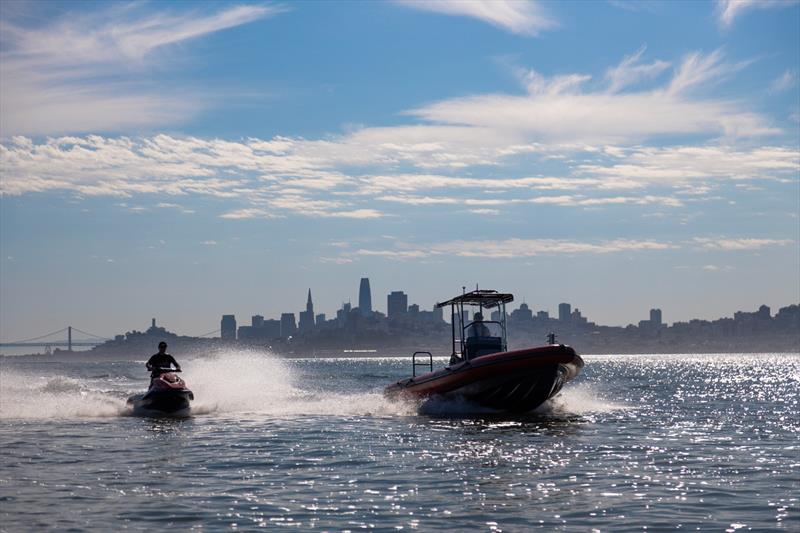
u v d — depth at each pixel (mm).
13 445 19359
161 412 27812
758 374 103500
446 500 12703
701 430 23422
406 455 17625
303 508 12102
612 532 10711
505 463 16500
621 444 19656
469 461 16766
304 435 21531
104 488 13688
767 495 13094
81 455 17641
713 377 90000
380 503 12477
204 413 28656
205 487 13812
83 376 78312
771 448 19078
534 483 14195
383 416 27328
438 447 18984
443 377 27672
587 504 12406
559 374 26656
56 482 14258
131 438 20812
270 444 19547
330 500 12688
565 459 17078
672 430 23312
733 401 39906
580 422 25500
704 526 11016
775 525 11031
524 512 11859
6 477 14781
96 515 11594
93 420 25672
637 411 30781
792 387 60781
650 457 17375
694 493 13273
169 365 29031
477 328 28953
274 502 12531
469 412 28047
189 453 18000
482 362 26562
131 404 28312
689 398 42781
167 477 14820
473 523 11195
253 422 25156
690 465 16297
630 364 188500
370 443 19766
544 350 26188
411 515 11664
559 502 12555
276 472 15391
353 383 60594
